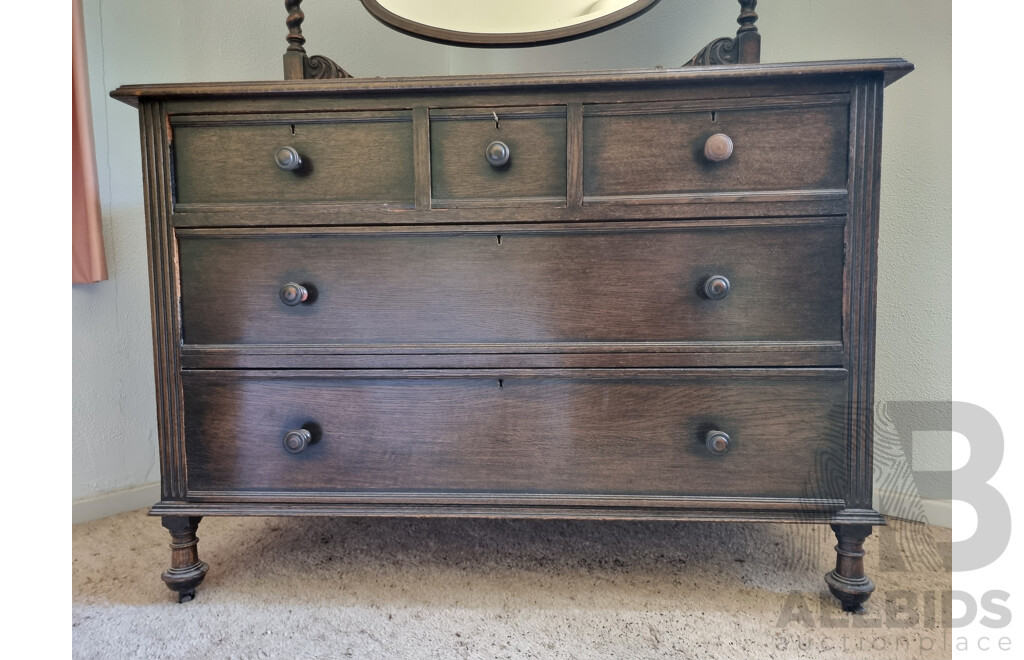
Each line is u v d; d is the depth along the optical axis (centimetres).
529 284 88
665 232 86
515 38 127
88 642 84
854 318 85
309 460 93
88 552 111
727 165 84
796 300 86
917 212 116
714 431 86
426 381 91
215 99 88
